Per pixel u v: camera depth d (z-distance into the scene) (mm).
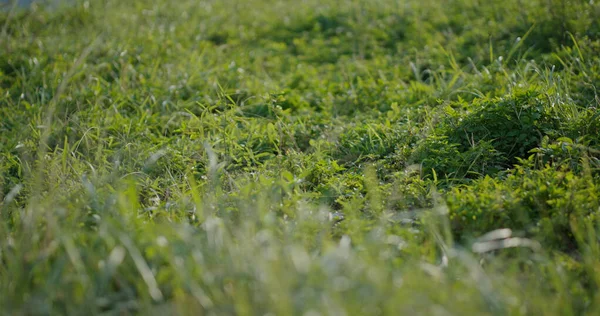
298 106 6090
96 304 2721
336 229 3525
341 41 7980
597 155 4215
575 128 4402
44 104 5938
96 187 3947
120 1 9758
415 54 7121
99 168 4461
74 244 3070
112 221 3158
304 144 5305
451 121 4773
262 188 3836
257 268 2727
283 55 7727
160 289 2857
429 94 5789
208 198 3850
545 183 3656
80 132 5344
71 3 9102
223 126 5395
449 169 4363
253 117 5781
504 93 5055
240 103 6246
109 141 5285
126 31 7969
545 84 5086
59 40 7535
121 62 6773
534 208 3576
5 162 4945
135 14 8977
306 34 8406
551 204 3508
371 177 4078
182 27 8422
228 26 8664
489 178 3943
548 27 6656
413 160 4496
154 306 2793
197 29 8445
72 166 4574
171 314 2693
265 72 7031
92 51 7012
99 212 3475
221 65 6930
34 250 3066
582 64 5582
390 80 6566
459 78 6082
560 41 6547
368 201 3953
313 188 4293
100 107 5820
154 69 6559
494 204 3496
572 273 3102
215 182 4008
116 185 3984
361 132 5164
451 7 8227
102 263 2867
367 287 2598
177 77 6469
